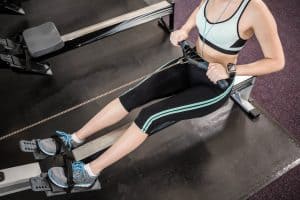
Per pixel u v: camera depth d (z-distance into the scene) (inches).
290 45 121.1
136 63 113.0
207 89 71.5
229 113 98.3
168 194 83.0
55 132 90.0
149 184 84.7
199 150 90.8
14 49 103.3
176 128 95.2
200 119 97.0
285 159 89.3
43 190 75.2
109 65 112.3
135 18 109.9
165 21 127.6
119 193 83.3
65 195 82.5
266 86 108.6
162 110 69.3
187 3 135.2
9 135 93.9
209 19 67.2
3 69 110.3
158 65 112.4
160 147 91.4
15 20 125.9
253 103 101.7
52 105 101.7
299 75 111.4
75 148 83.0
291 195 84.4
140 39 120.3
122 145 72.2
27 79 108.1
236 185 84.4
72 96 104.0
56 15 128.4
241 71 65.6
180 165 88.0
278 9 134.3
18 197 82.0
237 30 64.1
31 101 102.6
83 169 76.2
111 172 86.7
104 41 119.5
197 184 84.6
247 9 62.0
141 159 89.1
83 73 110.0
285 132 94.6
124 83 107.3
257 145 91.8
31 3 132.5
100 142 83.7
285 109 102.6
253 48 119.5
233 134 94.0
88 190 82.7
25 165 81.9
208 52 70.7
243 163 88.3
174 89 77.0
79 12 129.5
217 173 86.5
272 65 64.1
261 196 83.8
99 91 105.4
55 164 87.8
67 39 103.7
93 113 99.5
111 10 130.2
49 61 112.9
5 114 99.3
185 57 72.8
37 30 103.7
